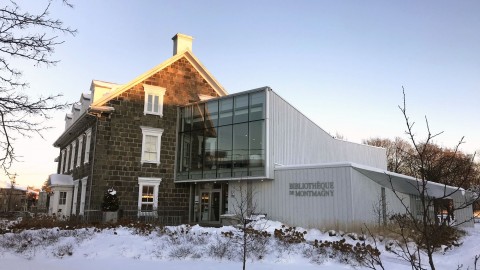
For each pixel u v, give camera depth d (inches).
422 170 165.2
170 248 549.0
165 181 1034.7
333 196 768.9
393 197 889.5
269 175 869.2
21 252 534.9
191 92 1121.4
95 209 912.9
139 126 1014.4
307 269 463.5
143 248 550.0
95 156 937.5
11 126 310.3
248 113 928.9
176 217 1029.2
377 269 468.8
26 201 2738.7
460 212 1018.1
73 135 1273.4
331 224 757.9
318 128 1103.6
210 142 995.3
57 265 457.7
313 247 562.3
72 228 700.7
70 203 1168.2
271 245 569.3
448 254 607.5
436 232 168.6
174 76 1096.8
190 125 1053.8
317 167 803.4
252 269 451.8
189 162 1031.6
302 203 815.7
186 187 1066.7
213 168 970.1
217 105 999.6
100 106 956.0
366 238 668.7
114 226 732.0
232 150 943.0
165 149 1051.3
